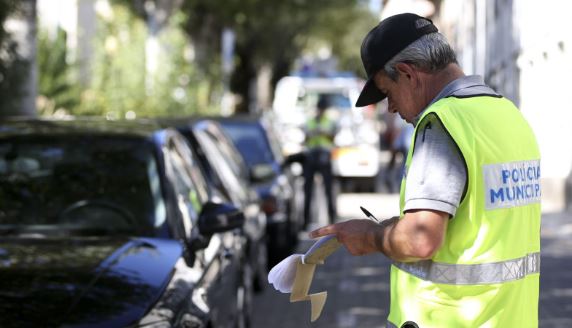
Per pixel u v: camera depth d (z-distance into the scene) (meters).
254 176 25.64
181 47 51.41
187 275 11.63
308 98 55.84
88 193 13.23
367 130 51.56
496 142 7.30
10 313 9.97
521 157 7.49
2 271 10.88
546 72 43.97
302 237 33.47
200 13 81.88
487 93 7.53
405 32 7.55
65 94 39.75
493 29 61.28
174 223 12.90
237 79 110.31
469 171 7.13
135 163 13.64
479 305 7.26
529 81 47.88
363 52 7.72
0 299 10.20
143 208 13.07
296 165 45.28
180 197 13.59
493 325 7.29
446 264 7.26
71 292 10.43
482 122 7.30
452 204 7.07
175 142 15.20
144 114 46.72
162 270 11.34
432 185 7.09
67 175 13.48
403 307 7.46
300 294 8.13
